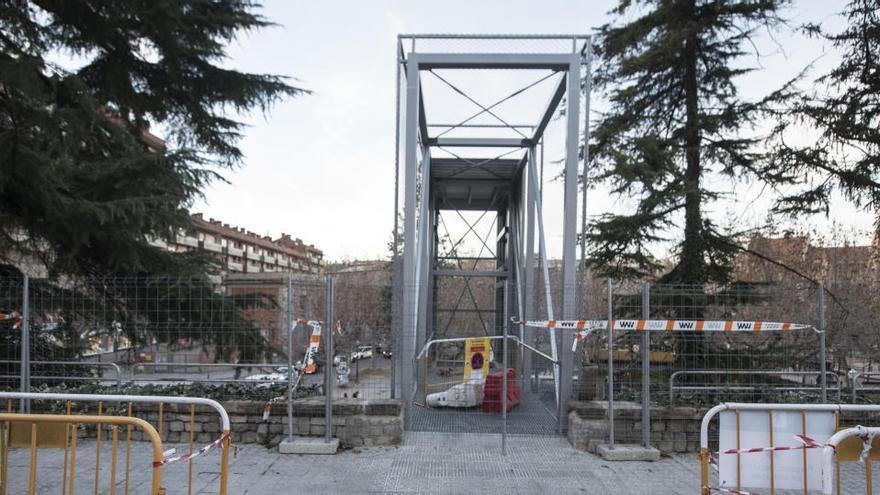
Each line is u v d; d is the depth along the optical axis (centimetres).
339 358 1238
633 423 707
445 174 1466
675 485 577
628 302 1062
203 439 715
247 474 595
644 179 1096
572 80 873
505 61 884
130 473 586
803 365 974
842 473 602
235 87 1291
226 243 6919
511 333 1341
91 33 1062
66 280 1001
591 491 558
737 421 430
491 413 896
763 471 426
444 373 1299
